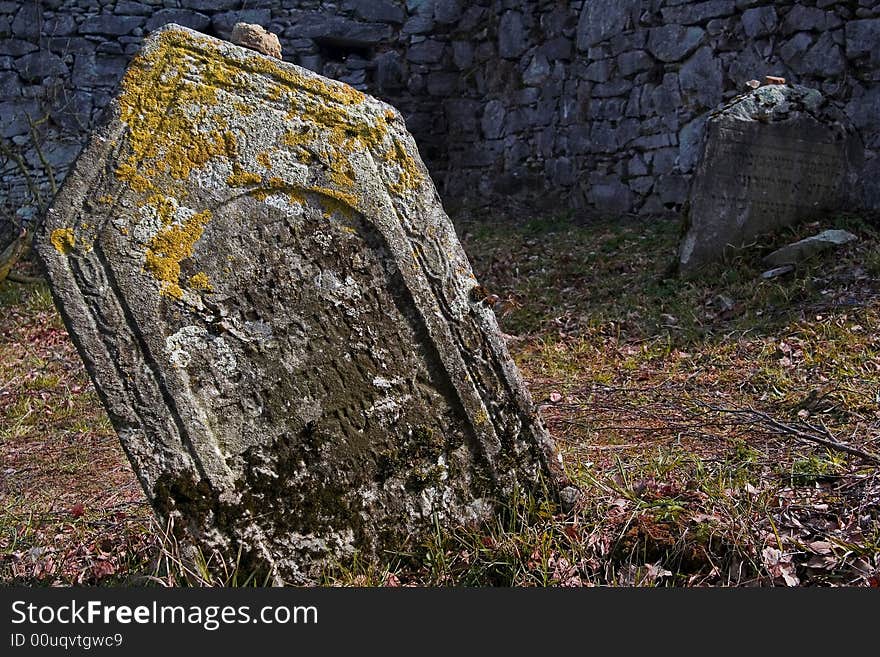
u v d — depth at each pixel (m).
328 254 2.81
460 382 2.98
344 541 2.84
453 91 12.00
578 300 7.09
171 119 2.56
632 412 4.53
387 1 11.79
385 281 2.89
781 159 7.05
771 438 3.85
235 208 2.66
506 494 3.06
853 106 8.09
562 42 10.72
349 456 2.85
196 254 2.61
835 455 3.51
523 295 7.40
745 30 8.88
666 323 6.15
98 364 2.52
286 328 2.75
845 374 4.61
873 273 6.00
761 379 4.81
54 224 2.46
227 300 2.66
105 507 3.72
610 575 2.79
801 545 2.74
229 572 2.68
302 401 2.78
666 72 9.55
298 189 2.74
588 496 3.18
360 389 2.86
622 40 9.96
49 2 10.98
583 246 8.64
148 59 2.55
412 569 2.93
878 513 2.88
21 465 4.54
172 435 2.59
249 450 2.71
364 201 2.82
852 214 7.14
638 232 8.86
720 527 2.82
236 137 2.65
